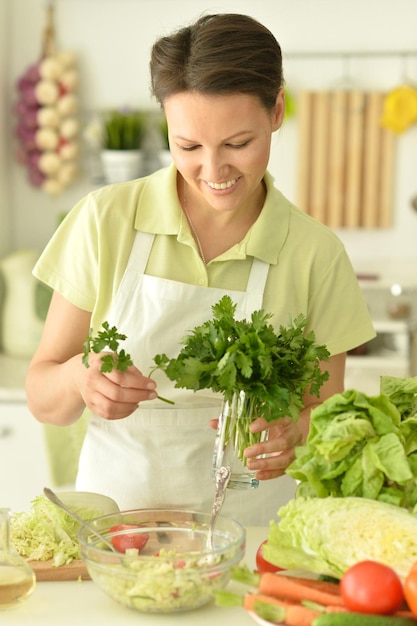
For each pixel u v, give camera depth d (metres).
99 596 1.30
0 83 3.65
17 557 1.27
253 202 1.77
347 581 1.16
